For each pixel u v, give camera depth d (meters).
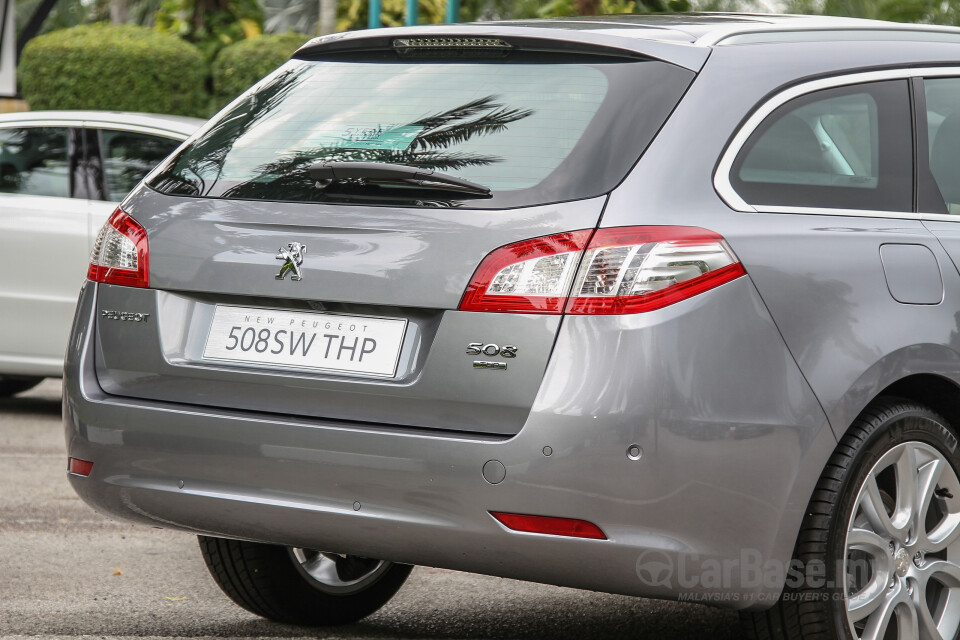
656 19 9.73
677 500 7.77
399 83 9.31
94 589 11.66
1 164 20.44
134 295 9.20
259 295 8.71
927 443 9.02
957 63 10.21
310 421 8.41
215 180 9.27
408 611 11.37
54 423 20.72
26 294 20.09
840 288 8.48
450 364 8.04
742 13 10.35
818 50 9.30
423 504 8.02
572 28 9.08
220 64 36.72
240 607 11.21
